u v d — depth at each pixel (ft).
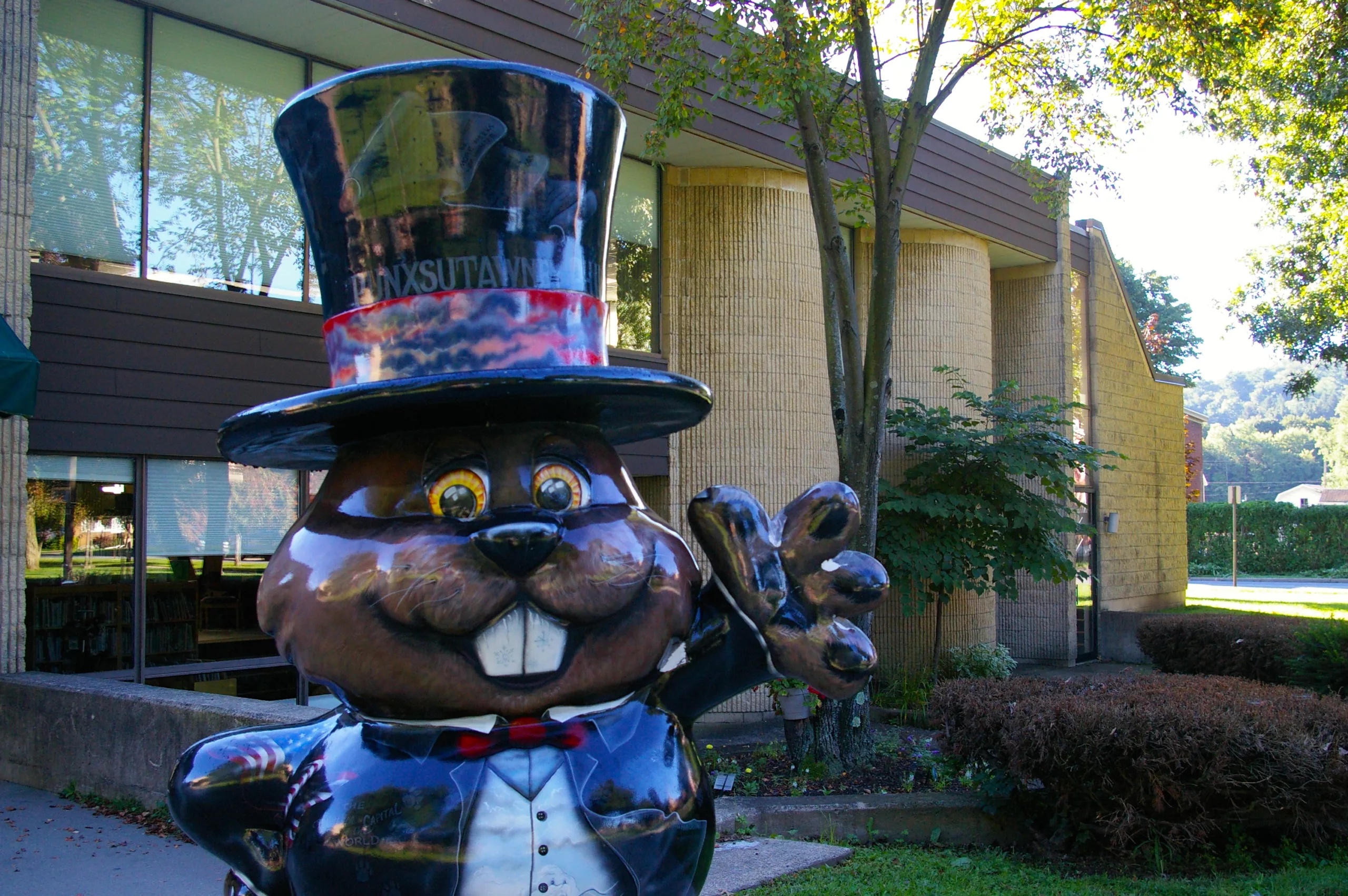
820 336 38.81
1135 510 59.11
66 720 22.29
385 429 7.45
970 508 37.86
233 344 27.37
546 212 7.59
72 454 25.16
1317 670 31.55
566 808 7.01
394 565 6.74
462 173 7.34
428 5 28.07
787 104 25.70
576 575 6.92
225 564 27.71
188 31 27.20
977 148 45.85
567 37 31.12
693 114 27.40
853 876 18.58
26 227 23.29
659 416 8.25
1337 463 278.05
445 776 6.98
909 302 44.60
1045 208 50.42
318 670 7.04
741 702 36.50
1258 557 132.98
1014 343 52.49
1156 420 61.77
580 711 7.38
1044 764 20.62
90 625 25.39
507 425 7.41
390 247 7.45
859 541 25.95
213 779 7.50
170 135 26.91
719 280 36.96
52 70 25.12
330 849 6.98
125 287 25.61
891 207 25.55
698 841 7.61
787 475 37.19
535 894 6.86
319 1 26.20
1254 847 21.17
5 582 23.44
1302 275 58.90
